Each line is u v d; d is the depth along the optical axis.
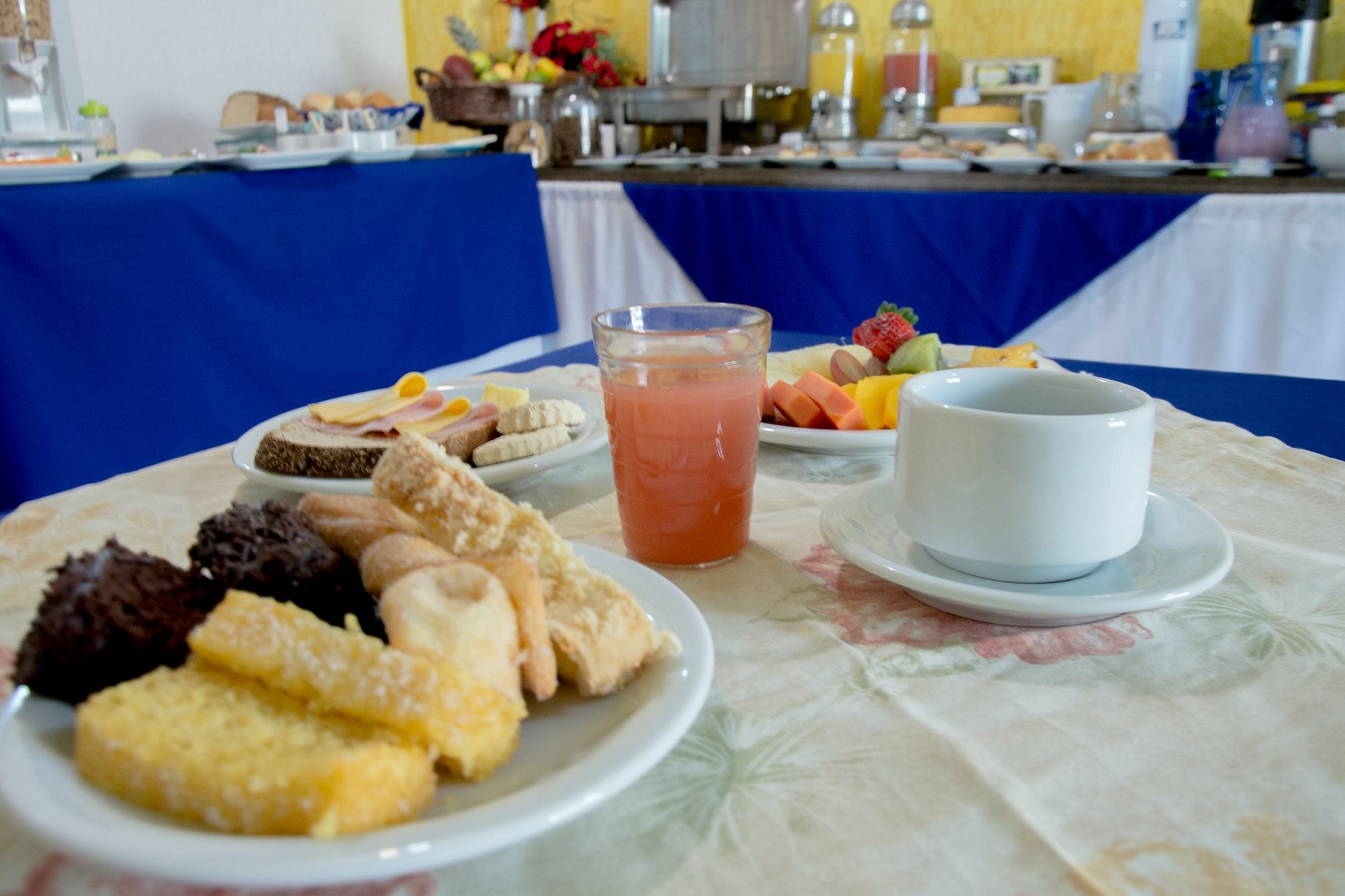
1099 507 0.41
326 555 0.36
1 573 0.49
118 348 1.52
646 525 0.50
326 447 0.62
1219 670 0.38
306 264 1.82
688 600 0.39
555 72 2.65
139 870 0.23
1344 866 0.27
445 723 0.28
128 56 2.73
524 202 2.34
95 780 0.27
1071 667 0.39
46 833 0.24
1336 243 1.61
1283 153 1.85
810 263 2.10
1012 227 1.88
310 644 0.29
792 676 0.39
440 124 3.51
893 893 0.27
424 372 2.11
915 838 0.29
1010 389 0.48
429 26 3.45
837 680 0.38
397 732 0.28
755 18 2.44
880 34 2.62
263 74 3.09
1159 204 1.74
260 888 0.26
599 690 0.33
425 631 0.30
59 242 1.42
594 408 0.74
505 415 0.67
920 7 2.32
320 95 2.67
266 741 0.27
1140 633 0.42
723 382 0.48
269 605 0.30
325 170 1.84
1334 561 0.48
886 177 2.03
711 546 0.50
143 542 0.53
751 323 0.50
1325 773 0.31
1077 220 1.81
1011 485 0.41
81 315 1.47
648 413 0.48
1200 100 2.13
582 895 0.27
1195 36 2.00
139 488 0.63
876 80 2.67
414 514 0.39
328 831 0.24
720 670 0.40
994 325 1.95
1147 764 0.32
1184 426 0.71
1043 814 0.30
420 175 2.03
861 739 0.34
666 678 0.34
